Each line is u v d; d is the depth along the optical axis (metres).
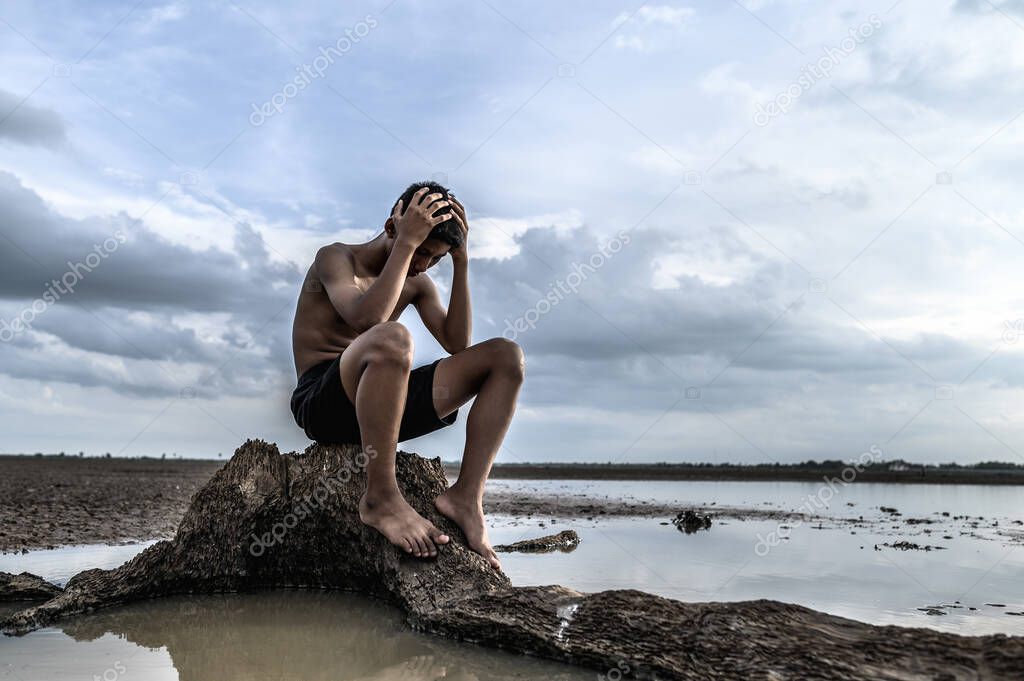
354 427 3.71
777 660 2.17
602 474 30.17
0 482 13.88
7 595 3.63
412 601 3.16
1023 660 1.93
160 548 3.79
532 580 3.97
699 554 5.07
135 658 2.64
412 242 3.49
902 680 1.98
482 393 3.56
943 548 5.53
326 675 2.44
